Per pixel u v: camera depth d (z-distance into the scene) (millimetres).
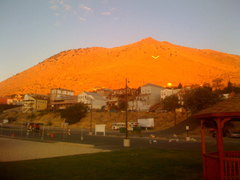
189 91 81688
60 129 73812
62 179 11508
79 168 14344
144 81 195000
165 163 16172
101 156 19766
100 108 109125
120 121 79625
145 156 19719
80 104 92000
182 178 11758
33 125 61281
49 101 127688
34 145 30547
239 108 9492
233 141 40531
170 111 81062
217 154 11648
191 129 60562
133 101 99062
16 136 46594
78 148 27375
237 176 10789
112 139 42344
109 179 11516
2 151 24125
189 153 21734
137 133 59562
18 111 120438
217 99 64125
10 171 13391
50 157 19547
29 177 11922
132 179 11516
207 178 11023
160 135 54375
